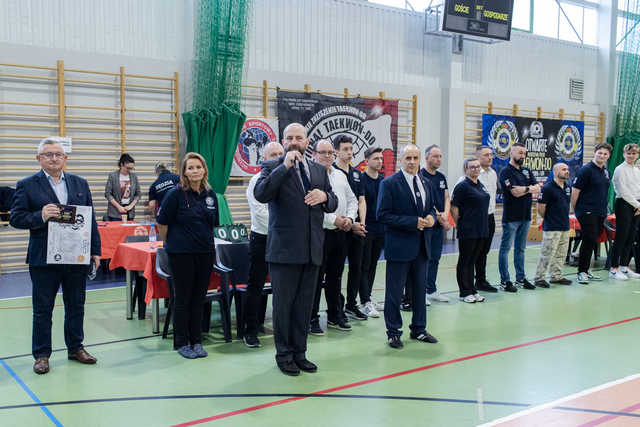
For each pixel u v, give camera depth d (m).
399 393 3.09
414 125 10.16
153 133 7.89
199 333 3.83
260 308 4.43
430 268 5.51
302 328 3.47
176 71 8.02
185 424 2.67
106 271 6.88
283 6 8.88
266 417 2.76
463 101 10.56
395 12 9.97
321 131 9.20
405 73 10.15
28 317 4.78
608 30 12.56
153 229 5.21
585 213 6.31
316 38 9.20
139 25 7.80
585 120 12.47
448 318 4.81
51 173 3.43
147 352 3.84
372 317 4.85
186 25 8.09
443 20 9.55
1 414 2.79
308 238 3.30
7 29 6.95
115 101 7.61
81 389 3.13
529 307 5.21
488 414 2.80
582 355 3.80
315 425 2.67
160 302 5.50
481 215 5.36
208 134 7.95
